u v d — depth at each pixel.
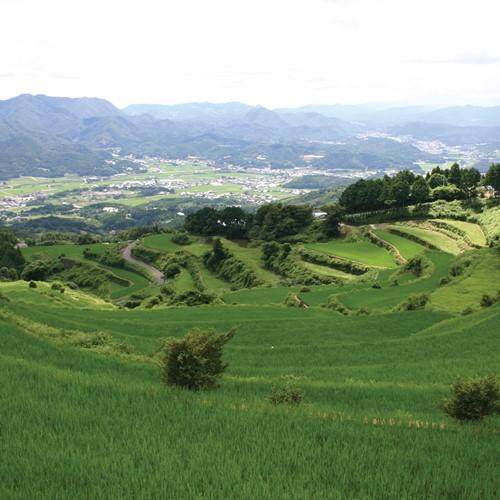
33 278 126.50
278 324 51.09
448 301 59.16
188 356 20.94
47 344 29.78
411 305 59.00
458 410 18.53
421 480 11.28
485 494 10.56
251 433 14.26
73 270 150.38
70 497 9.52
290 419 16.41
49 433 13.29
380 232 129.00
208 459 11.75
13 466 10.87
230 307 64.62
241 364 34.78
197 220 167.25
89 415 15.18
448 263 85.69
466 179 145.38
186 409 16.67
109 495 9.65
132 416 15.48
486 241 103.75
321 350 39.34
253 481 10.52
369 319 53.47
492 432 16.66
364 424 17.06
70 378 20.23
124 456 11.66
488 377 18.92
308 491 10.20
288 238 147.62
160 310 61.66
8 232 158.62
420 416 19.66
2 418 14.42
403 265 93.31
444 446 14.48
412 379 29.72
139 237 185.12
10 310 44.59
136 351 34.91
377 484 10.95
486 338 41.66
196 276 131.12
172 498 9.62
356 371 32.03
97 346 33.91
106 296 123.94
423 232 121.62
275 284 109.75
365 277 93.56
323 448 13.25
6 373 20.00
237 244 153.25
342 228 143.62
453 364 33.75
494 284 64.75
